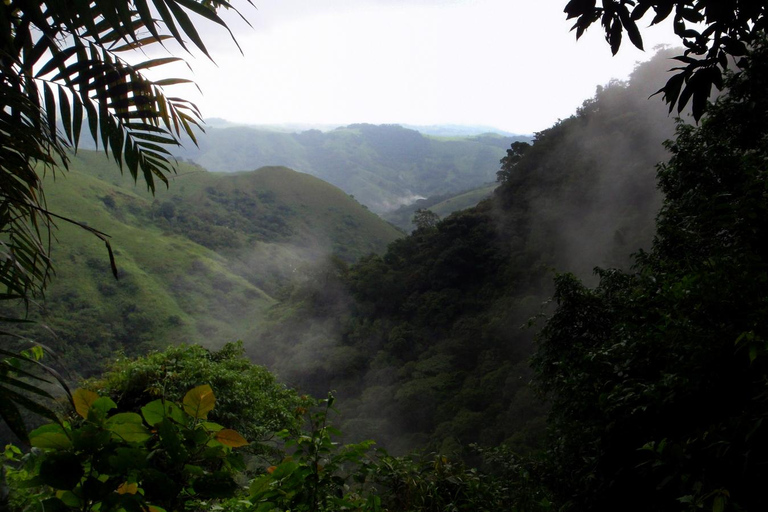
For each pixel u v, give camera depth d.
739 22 1.31
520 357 31.08
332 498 1.31
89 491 0.81
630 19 1.37
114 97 1.37
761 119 4.52
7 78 1.10
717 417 2.28
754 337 1.70
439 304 43.31
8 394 0.73
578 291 4.84
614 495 2.92
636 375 3.08
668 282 3.21
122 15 1.04
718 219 2.89
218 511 1.34
